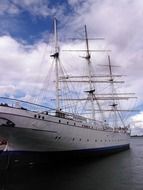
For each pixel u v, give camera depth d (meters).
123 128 71.75
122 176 27.38
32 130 27.50
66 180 24.73
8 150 27.66
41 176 26.38
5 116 25.11
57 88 37.78
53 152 31.55
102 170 31.14
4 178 25.23
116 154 54.16
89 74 55.88
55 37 40.25
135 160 42.78
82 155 37.53
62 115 32.88
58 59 39.50
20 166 28.42
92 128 40.69
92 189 21.48
